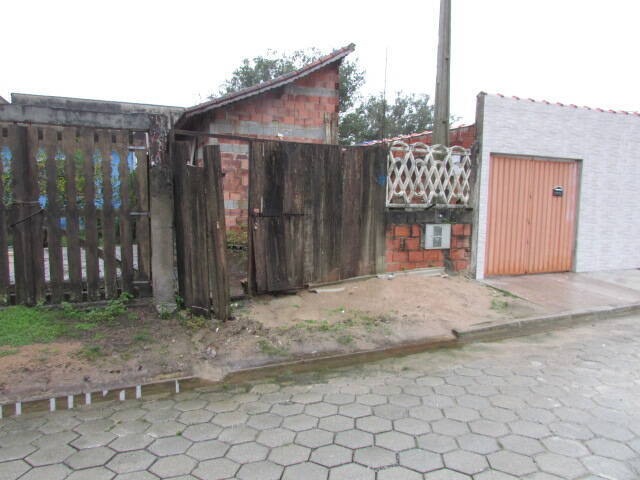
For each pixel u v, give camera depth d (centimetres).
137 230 497
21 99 922
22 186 457
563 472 272
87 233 480
